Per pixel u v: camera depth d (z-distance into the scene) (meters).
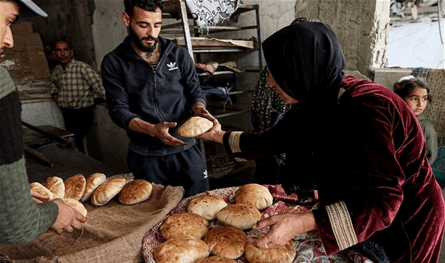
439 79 2.19
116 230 1.36
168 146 2.01
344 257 1.09
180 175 2.11
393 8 3.83
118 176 1.82
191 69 2.09
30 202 0.78
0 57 4.68
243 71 3.43
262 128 2.62
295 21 2.28
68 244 1.30
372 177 0.86
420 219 1.02
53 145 3.91
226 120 4.22
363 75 2.68
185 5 2.56
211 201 1.45
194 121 1.48
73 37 5.55
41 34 5.23
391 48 3.96
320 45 0.89
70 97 4.67
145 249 1.20
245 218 1.29
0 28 0.71
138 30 1.74
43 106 4.76
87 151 6.23
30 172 3.09
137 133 1.98
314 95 0.96
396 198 0.84
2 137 0.68
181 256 1.11
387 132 0.84
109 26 4.66
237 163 3.70
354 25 2.68
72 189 1.60
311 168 1.10
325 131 0.98
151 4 1.67
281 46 0.92
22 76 4.89
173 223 1.30
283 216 0.93
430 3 3.65
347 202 0.89
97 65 5.32
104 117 5.01
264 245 0.89
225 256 1.15
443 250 2.10
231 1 2.82
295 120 1.18
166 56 1.93
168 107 1.97
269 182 2.57
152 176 2.04
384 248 1.06
